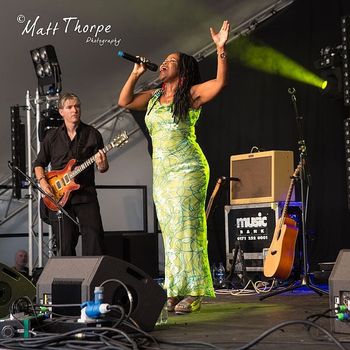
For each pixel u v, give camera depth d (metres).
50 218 6.91
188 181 5.59
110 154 12.42
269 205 9.11
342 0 10.23
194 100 5.66
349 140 8.07
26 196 10.17
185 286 5.60
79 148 6.91
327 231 10.38
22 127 10.26
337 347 3.44
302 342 3.67
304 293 7.71
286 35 10.95
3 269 5.33
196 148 5.69
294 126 10.87
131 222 12.53
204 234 5.71
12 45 10.77
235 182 9.59
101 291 3.76
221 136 11.88
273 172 9.16
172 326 4.69
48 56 9.80
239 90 11.59
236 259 9.42
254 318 5.20
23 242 12.07
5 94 11.23
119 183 12.48
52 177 6.88
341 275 3.74
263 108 11.29
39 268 9.56
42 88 10.04
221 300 7.05
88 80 11.70
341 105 10.21
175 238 5.61
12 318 3.90
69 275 4.14
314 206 10.52
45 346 3.55
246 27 11.35
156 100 5.75
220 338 4.02
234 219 9.53
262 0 11.07
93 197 6.83
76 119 6.90
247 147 11.52
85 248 6.76
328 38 10.41
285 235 7.86
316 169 10.53
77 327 3.75
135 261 10.04
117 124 12.37
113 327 3.61
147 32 11.31
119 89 11.98
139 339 3.64
